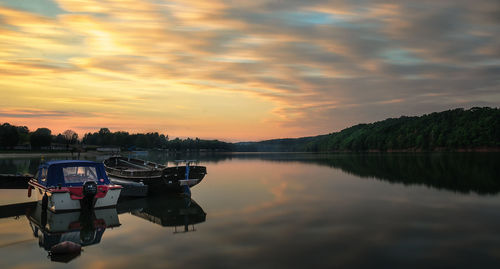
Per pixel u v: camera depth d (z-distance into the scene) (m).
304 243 10.18
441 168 40.44
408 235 10.98
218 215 14.49
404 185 24.17
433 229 11.73
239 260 8.76
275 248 9.72
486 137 167.00
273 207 16.17
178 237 11.05
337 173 35.44
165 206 17.53
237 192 21.45
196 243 10.32
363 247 9.74
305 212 14.89
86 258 9.09
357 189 22.33
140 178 21.77
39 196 17.36
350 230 11.70
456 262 8.47
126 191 19.97
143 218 14.34
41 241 10.94
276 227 12.20
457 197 18.53
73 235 11.63
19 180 23.67
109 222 13.60
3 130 136.00
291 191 21.58
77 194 15.48
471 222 12.72
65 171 17.45
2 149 123.88
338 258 8.84
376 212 14.78
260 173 36.28
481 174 31.61
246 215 14.39
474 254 9.05
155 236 11.24
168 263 8.60
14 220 14.06
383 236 10.88
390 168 42.09
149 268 8.27
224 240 10.61
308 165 51.16
